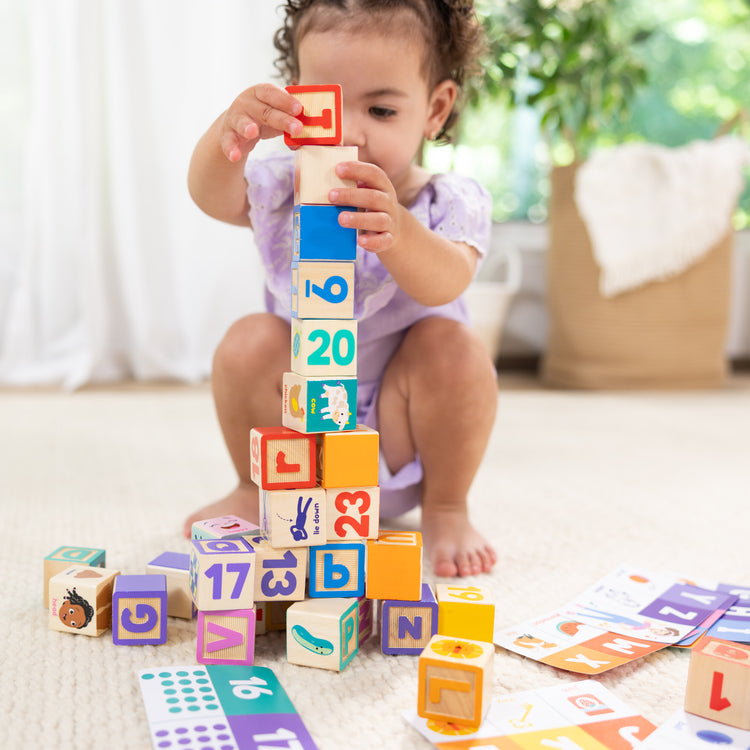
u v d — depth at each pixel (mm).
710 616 826
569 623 805
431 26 1023
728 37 3201
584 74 2424
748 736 611
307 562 750
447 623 749
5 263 2344
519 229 2924
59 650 735
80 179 2227
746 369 3084
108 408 1959
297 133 728
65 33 2219
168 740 578
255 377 1013
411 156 1026
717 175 2416
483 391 996
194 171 939
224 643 706
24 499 1203
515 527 1130
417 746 593
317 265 738
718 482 1416
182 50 2291
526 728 613
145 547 1001
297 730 600
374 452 751
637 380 2506
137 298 2324
